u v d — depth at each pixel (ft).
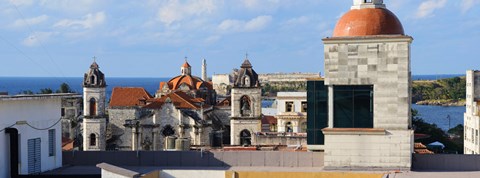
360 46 232.12
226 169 242.37
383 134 232.53
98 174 230.48
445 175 225.76
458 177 222.07
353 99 235.61
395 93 231.30
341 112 237.04
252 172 230.89
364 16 235.20
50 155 254.47
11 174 224.74
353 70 233.55
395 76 230.68
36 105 243.60
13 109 227.40
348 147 235.20
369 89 234.17
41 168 246.27
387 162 233.55
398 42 229.25
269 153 252.62
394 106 231.50
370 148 233.96
